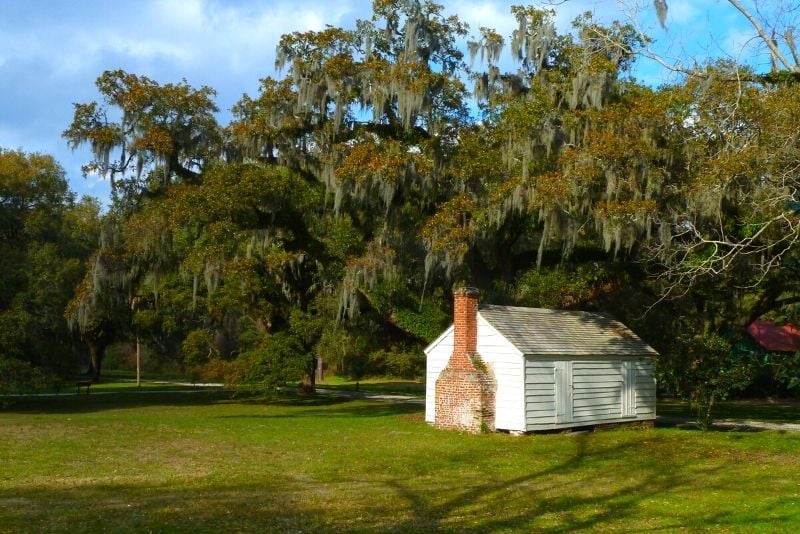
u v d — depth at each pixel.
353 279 24.12
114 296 28.61
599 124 20.72
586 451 17.39
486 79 24.17
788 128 17.16
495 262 26.95
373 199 24.00
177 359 55.69
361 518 10.43
